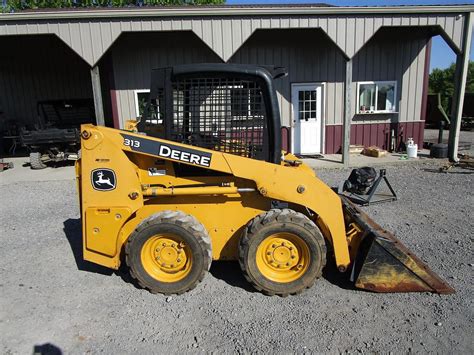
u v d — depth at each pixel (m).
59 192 7.75
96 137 3.56
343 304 3.49
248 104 3.65
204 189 3.67
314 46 10.76
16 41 11.29
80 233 5.40
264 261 3.67
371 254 3.54
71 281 4.01
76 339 3.07
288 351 2.89
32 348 2.96
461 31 9.18
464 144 12.95
